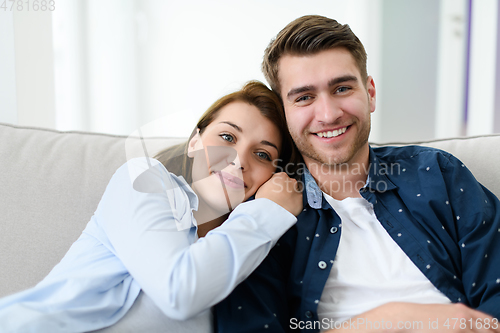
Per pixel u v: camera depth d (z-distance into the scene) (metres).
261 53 2.71
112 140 1.18
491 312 0.75
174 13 2.72
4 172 1.03
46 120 1.84
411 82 2.80
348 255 0.90
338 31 0.90
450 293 0.83
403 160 1.03
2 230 0.96
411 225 0.90
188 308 0.65
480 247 0.84
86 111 2.52
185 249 0.71
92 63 2.52
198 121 1.02
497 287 0.79
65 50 2.39
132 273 0.70
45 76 1.86
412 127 2.84
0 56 1.61
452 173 0.94
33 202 1.01
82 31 2.47
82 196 1.03
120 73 2.62
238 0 2.71
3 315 0.61
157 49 2.72
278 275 0.90
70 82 2.42
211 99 2.72
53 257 0.96
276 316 0.82
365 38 2.72
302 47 0.90
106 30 2.56
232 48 2.72
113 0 2.57
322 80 0.90
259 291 0.83
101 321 0.67
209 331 0.76
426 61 2.80
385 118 2.82
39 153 1.09
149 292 0.67
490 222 0.87
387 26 2.76
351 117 0.91
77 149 1.12
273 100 1.01
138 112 2.71
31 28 1.75
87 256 0.79
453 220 0.90
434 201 0.91
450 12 2.79
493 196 0.94
